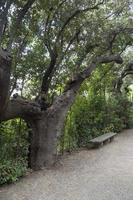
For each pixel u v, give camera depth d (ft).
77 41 39.11
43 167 31.86
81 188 26.11
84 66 39.73
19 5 28.37
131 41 51.26
